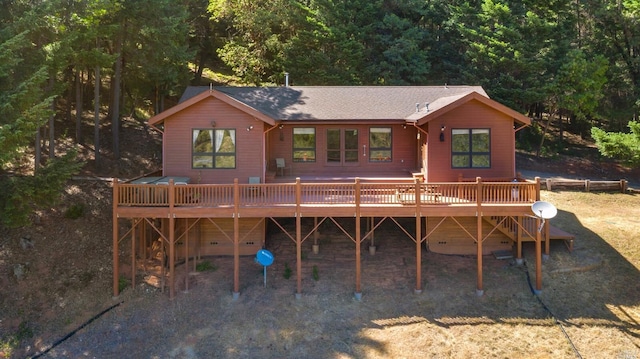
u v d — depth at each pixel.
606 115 28.80
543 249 14.06
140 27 19.61
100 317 11.84
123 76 22.94
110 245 14.95
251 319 11.60
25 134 11.56
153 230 15.27
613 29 29.48
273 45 29.64
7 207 12.03
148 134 24.34
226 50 31.64
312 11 29.08
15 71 13.22
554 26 26.80
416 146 17.56
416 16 34.31
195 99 14.53
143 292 12.74
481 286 12.35
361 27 30.62
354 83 28.36
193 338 11.04
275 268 13.83
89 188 17.50
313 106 17.67
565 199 19.47
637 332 10.78
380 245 15.12
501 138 14.89
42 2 13.75
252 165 14.87
